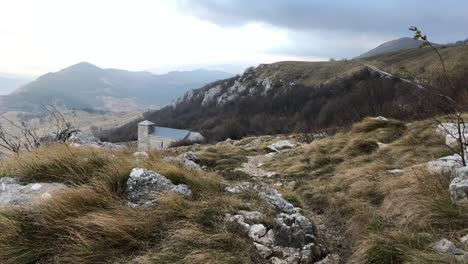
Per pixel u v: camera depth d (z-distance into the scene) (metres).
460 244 3.91
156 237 4.32
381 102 24.69
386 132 12.87
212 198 5.49
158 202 4.96
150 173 5.55
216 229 4.52
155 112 154.50
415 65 89.44
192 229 4.39
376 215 5.53
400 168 8.30
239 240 4.32
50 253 3.98
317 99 88.44
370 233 4.61
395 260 3.89
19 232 4.21
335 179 8.94
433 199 5.02
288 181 10.12
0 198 5.11
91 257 3.88
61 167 6.14
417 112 16.28
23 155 6.83
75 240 4.06
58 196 4.78
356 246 4.70
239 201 5.47
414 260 3.61
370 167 8.66
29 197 5.08
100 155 6.55
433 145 9.49
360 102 27.30
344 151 11.72
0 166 6.61
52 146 7.32
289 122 73.12
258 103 113.81
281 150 16.17
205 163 13.41
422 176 6.17
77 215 4.53
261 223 4.80
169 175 6.03
